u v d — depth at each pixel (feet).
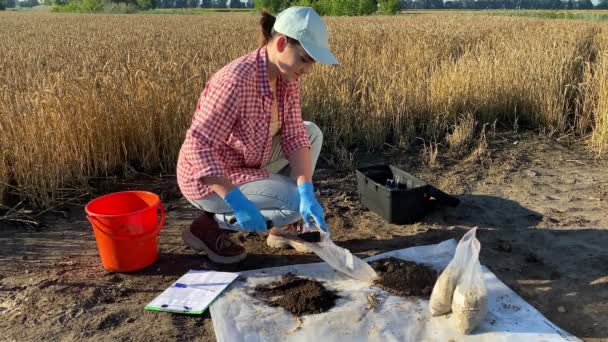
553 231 12.03
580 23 61.98
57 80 16.01
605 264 10.46
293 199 10.12
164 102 16.30
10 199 13.84
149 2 265.13
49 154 14.02
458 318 8.28
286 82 9.82
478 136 19.22
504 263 10.71
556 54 24.38
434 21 69.56
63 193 14.05
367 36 37.81
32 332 8.59
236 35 48.55
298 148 10.39
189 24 84.53
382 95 20.03
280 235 11.24
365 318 8.74
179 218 13.11
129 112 16.12
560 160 16.96
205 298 9.36
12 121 13.97
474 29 48.83
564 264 10.57
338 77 21.63
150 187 15.17
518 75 21.59
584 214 12.90
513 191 14.51
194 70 18.22
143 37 51.75
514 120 21.12
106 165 15.43
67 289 9.85
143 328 8.71
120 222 9.77
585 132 19.33
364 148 18.34
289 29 8.57
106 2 223.71
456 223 12.62
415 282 9.62
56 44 45.39
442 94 20.30
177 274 10.47
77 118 14.98
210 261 10.93
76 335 8.52
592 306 9.20
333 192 14.64
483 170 16.12
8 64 27.25
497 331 8.33
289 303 9.11
